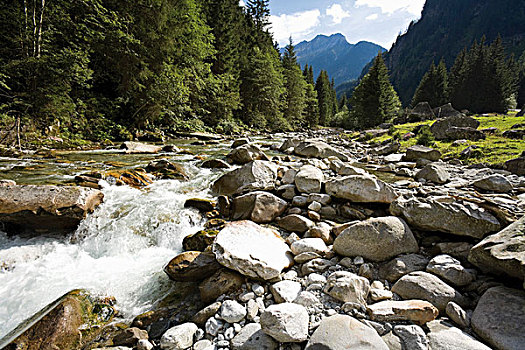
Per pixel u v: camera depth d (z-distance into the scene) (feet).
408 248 11.16
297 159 34.96
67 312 8.70
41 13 38.42
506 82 157.07
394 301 8.18
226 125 81.56
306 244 12.11
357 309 8.21
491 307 7.23
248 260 10.16
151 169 23.36
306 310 8.16
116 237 13.96
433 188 20.11
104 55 48.75
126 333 8.37
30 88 36.78
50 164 25.22
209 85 78.02
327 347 6.43
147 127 54.60
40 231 13.93
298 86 148.97
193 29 63.36
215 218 16.25
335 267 10.89
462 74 169.48
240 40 120.37
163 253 13.38
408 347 6.62
